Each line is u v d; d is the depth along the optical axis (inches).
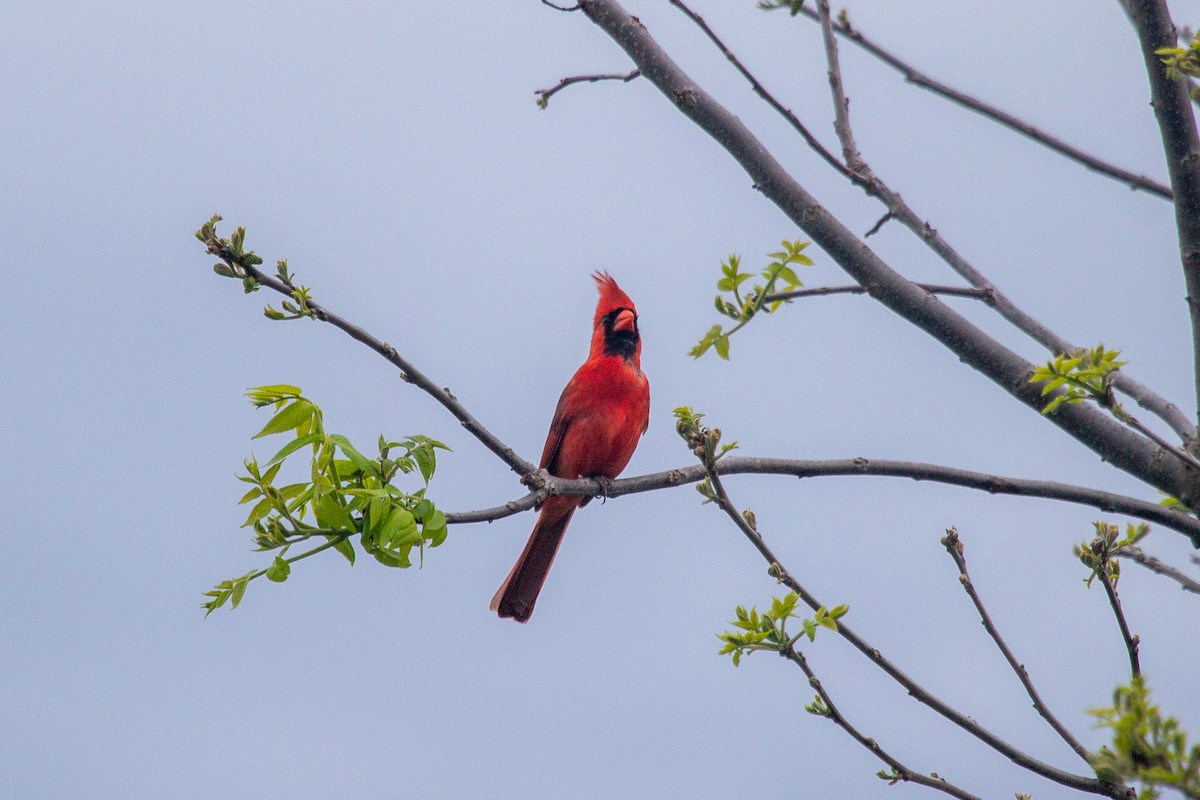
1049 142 368.8
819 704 311.4
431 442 332.2
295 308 331.0
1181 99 326.0
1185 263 331.6
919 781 310.0
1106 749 209.8
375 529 318.0
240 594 317.4
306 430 320.2
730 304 359.9
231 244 322.0
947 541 337.1
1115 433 345.7
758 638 308.7
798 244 348.5
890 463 357.7
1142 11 329.4
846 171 363.3
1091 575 318.3
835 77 370.0
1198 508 337.1
